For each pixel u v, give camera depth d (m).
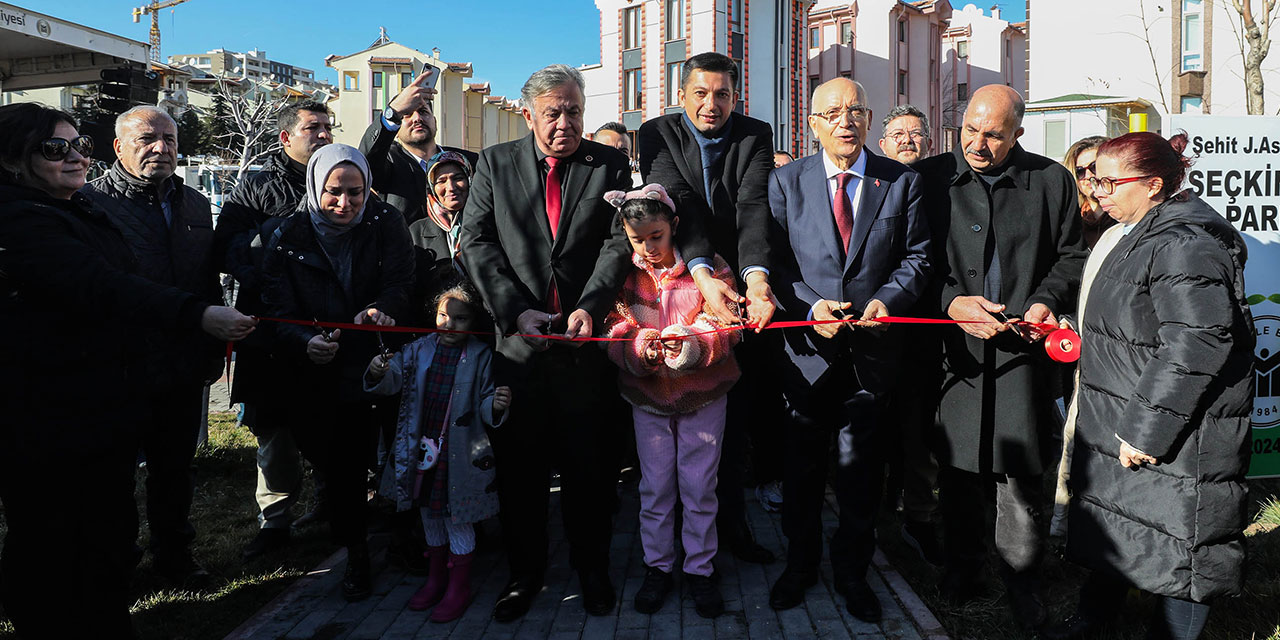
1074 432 3.04
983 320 2.97
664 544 3.46
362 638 3.21
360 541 3.54
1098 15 18.03
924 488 3.86
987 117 3.12
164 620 3.43
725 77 3.61
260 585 3.75
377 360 3.29
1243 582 2.62
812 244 3.29
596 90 28.94
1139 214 2.78
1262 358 4.30
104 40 23.45
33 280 2.36
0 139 2.50
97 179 3.59
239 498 5.11
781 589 3.39
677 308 3.39
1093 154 3.75
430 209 4.26
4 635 3.04
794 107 27.66
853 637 3.12
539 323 3.16
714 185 3.68
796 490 3.37
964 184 3.27
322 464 3.51
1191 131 4.25
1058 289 3.15
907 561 3.91
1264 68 15.86
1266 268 4.29
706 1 25.72
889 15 31.97
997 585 3.56
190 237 3.72
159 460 3.64
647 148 3.77
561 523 4.62
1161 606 2.73
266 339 3.39
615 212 3.42
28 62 24.78
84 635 2.57
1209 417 2.57
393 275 3.58
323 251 3.40
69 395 2.43
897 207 3.23
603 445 3.40
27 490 2.42
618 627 3.27
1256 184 4.28
